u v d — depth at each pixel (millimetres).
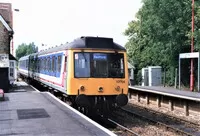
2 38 27234
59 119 11516
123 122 15703
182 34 30750
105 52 15125
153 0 31672
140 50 41781
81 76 14773
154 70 33094
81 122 10938
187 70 32375
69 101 16531
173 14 30641
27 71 38094
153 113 19078
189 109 18359
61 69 16703
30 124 10641
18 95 19969
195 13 29703
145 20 33938
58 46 18922
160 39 32469
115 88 15070
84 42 15062
